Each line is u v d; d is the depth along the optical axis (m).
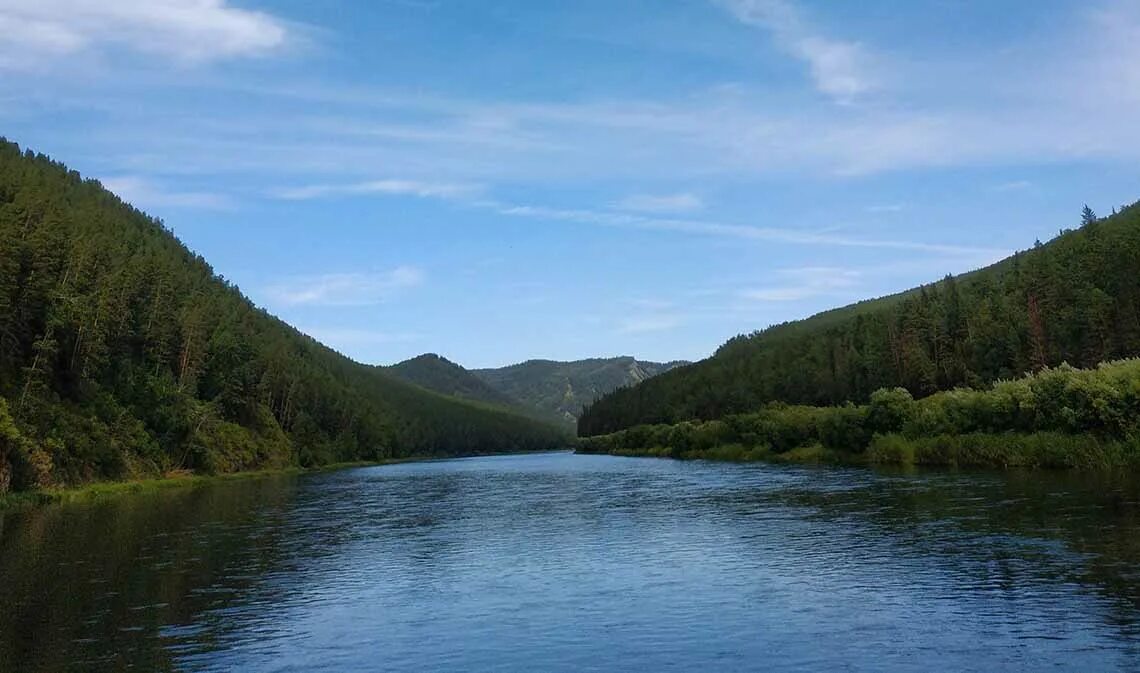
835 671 18.86
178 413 121.44
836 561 32.31
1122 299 103.38
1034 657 19.09
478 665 20.53
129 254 167.88
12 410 84.00
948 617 22.92
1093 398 68.50
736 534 41.50
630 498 67.06
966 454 79.75
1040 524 37.28
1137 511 39.19
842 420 103.81
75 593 30.30
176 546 42.75
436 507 65.69
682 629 23.20
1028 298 120.25
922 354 129.62
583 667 20.03
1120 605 22.97
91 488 86.00
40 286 98.94
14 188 144.50
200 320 145.38
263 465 152.12
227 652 22.25
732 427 143.62
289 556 39.09
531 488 86.69
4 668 20.97
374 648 22.41
